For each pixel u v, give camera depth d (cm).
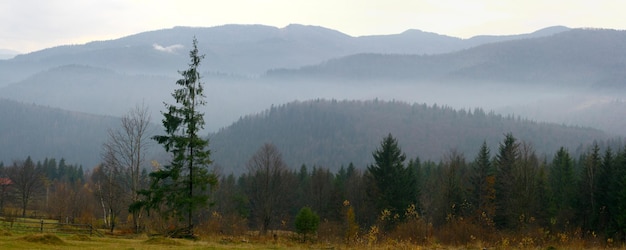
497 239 4150
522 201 6406
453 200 7025
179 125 4378
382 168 7606
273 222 8306
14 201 10219
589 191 6912
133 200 5147
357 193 8406
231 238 4184
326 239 4459
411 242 3925
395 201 7344
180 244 3403
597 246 3969
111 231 4862
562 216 6800
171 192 4394
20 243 2925
